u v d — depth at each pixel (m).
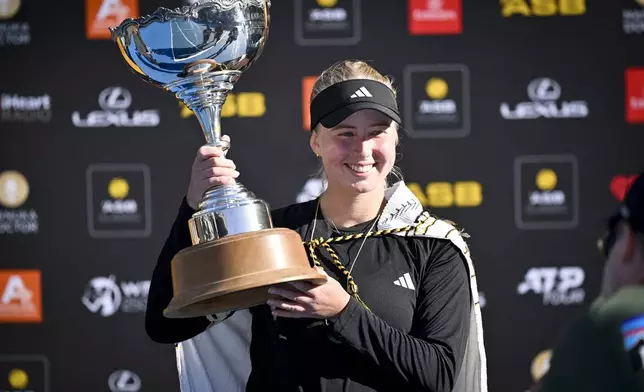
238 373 5.36
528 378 9.27
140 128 9.27
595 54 9.20
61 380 9.34
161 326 4.95
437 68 9.22
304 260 4.54
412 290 4.86
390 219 5.04
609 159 9.21
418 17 9.20
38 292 9.30
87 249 9.30
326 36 9.21
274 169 9.25
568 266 9.26
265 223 4.62
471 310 5.08
